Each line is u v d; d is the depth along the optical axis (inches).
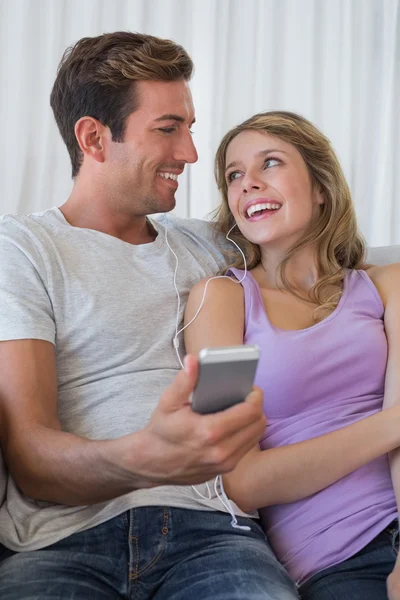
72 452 40.5
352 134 113.0
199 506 45.6
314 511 46.8
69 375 50.0
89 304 50.6
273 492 46.4
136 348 51.3
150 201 57.1
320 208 59.6
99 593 40.4
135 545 43.3
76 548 42.9
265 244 56.9
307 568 45.4
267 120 57.6
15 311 47.4
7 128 91.0
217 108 104.0
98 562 42.2
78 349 50.3
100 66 56.7
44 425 44.0
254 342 52.4
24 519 43.9
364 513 46.2
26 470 42.9
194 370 31.5
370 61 113.6
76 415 48.9
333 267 57.0
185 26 102.1
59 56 92.8
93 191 56.8
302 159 57.6
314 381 50.6
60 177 93.0
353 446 45.9
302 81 109.7
